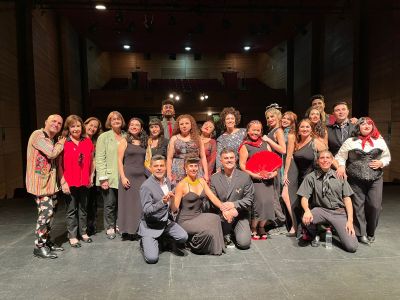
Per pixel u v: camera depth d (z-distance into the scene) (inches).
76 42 444.5
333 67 366.9
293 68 490.0
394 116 268.8
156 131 144.8
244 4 340.5
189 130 143.0
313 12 356.5
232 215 123.4
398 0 262.1
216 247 121.3
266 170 135.3
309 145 137.6
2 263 116.7
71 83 417.4
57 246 131.6
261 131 142.7
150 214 118.6
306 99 439.5
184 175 140.2
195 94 502.0
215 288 96.7
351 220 125.0
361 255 120.3
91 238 142.1
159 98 497.7
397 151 267.0
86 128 142.9
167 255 123.0
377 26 291.1
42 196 120.4
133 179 137.6
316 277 103.0
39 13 330.0
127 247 131.3
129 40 496.1
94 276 105.5
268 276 104.1
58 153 118.4
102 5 329.7
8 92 271.0
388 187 246.2
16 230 157.4
